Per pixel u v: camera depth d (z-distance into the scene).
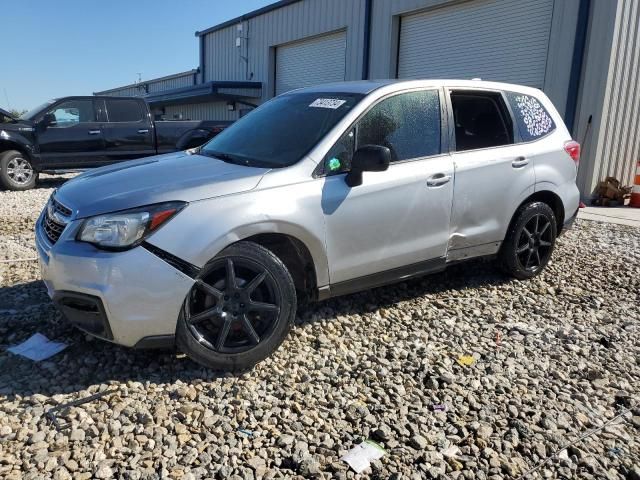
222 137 4.57
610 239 7.47
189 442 2.73
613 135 10.48
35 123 11.70
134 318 3.06
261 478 2.50
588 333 4.21
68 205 3.37
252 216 3.31
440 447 2.77
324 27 16.92
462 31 12.86
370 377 3.39
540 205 5.11
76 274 3.08
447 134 4.42
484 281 5.29
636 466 2.69
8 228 7.61
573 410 3.14
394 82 4.31
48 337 3.78
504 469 2.63
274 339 3.47
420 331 4.09
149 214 3.08
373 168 3.58
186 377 3.31
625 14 9.82
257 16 20.55
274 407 3.05
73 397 3.06
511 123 4.93
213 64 24.81
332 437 2.82
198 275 3.17
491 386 3.36
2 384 3.19
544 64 11.06
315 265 3.69
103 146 12.34
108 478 2.46
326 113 4.07
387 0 14.44
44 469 2.49
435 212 4.26
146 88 34.94
